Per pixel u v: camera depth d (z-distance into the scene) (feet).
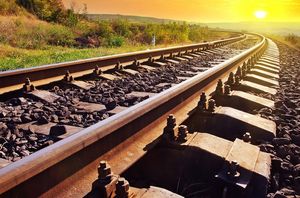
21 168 5.36
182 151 8.69
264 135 11.70
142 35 74.02
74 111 14.19
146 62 30.89
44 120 12.57
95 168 7.00
